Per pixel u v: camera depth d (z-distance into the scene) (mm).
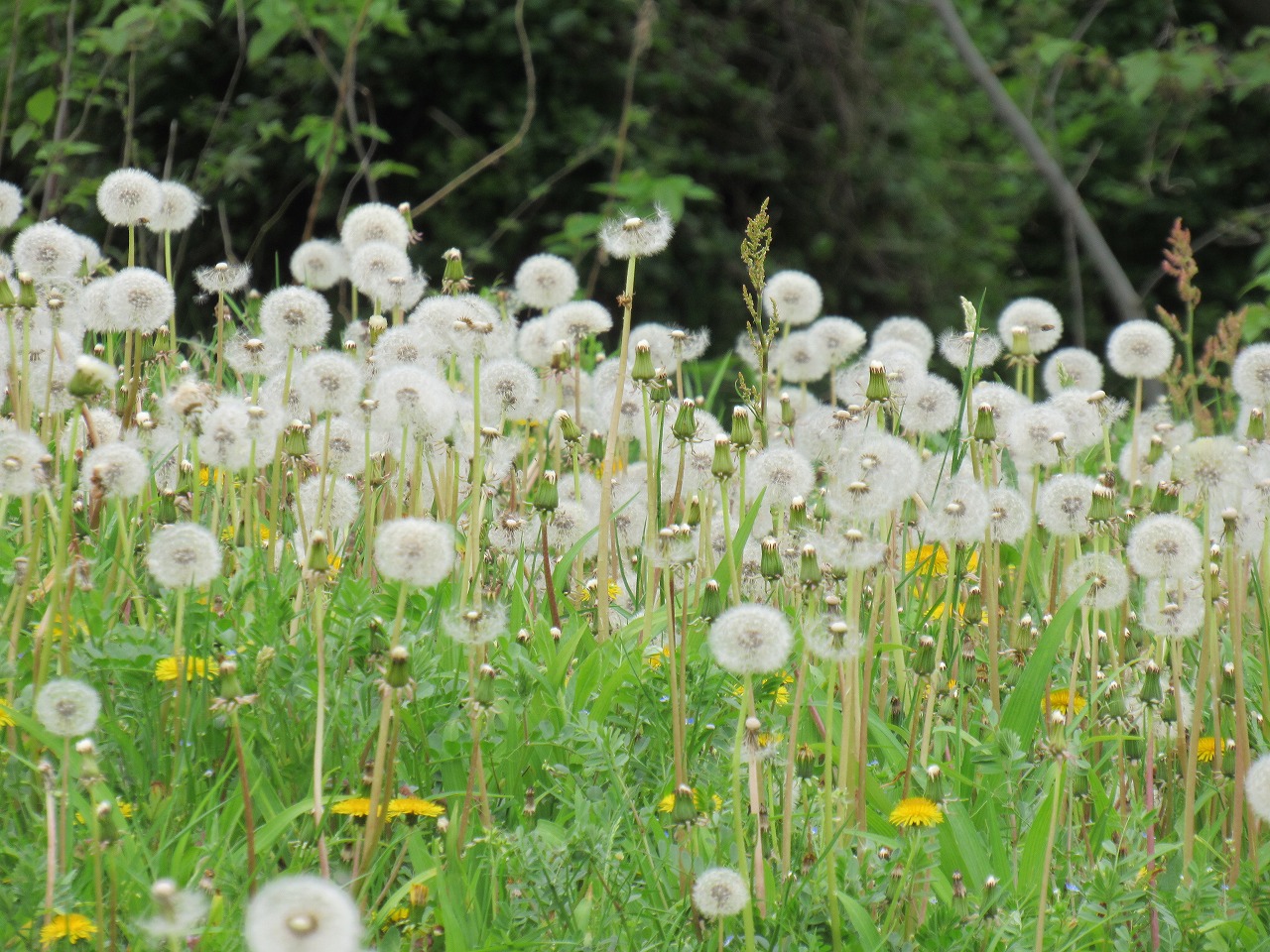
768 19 24125
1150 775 5570
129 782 5473
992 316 27469
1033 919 4922
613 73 21812
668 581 5363
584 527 7520
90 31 15781
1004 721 6105
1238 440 7199
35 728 5094
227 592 6312
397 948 4730
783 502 6406
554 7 21156
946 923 4840
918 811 4996
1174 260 10711
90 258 8781
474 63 21281
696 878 4891
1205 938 5027
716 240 22328
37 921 4434
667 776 5801
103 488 5703
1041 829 5141
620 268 21266
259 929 3641
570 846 4895
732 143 23125
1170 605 5660
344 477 7594
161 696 5742
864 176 24438
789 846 5078
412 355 7520
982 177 29219
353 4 16406
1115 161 32719
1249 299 32312
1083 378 8766
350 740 5527
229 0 16359
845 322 9516
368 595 6137
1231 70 21219
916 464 5527
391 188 21125
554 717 6039
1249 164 32594
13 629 5582
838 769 5660
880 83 25375
